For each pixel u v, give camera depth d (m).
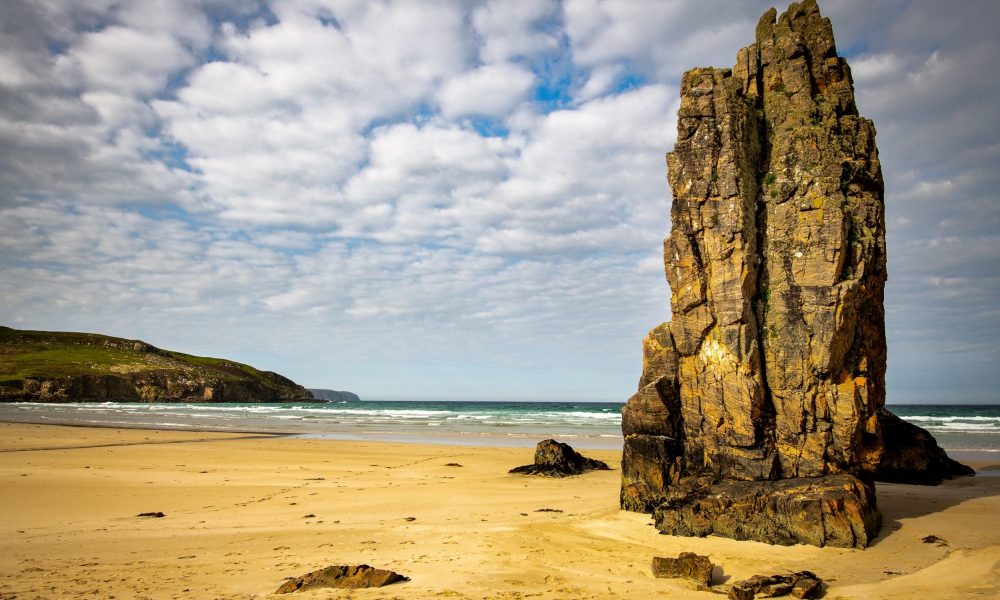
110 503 18.80
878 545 11.54
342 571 10.25
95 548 13.02
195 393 139.75
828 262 13.28
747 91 16.30
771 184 14.73
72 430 47.16
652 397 15.18
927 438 22.06
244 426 58.12
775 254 14.23
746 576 10.29
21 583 10.20
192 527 15.34
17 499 19.16
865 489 12.34
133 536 14.24
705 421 14.48
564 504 18.03
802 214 13.88
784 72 15.70
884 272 14.26
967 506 15.01
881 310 14.59
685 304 14.72
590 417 78.00
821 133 14.23
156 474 24.91
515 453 34.16
